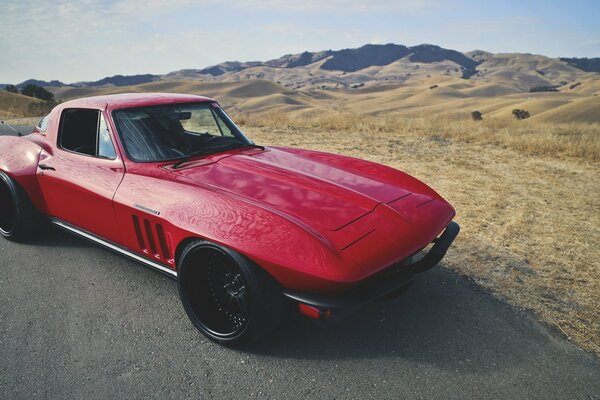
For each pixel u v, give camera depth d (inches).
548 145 377.7
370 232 113.9
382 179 145.9
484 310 134.6
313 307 103.2
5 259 166.4
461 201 231.9
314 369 109.8
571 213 218.1
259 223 109.7
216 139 157.2
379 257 108.0
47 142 169.8
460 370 109.2
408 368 109.9
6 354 115.5
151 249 131.0
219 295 118.8
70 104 166.1
